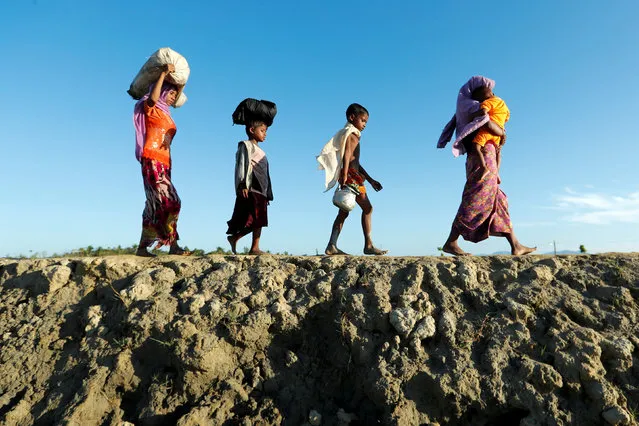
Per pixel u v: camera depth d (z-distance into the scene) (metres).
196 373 3.98
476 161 5.09
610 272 4.43
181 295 4.48
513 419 3.67
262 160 5.54
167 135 5.43
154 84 5.27
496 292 4.32
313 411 3.88
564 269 4.54
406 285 4.38
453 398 3.66
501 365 3.76
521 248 5.10
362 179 5.66
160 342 4.09
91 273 4.84
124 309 4.41
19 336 4.46
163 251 7.05
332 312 4.34
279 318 4.23
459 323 4.09
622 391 3.60
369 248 5.71
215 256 5.07
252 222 5.39
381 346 4.04
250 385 4.05
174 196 5.41
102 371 4.04
